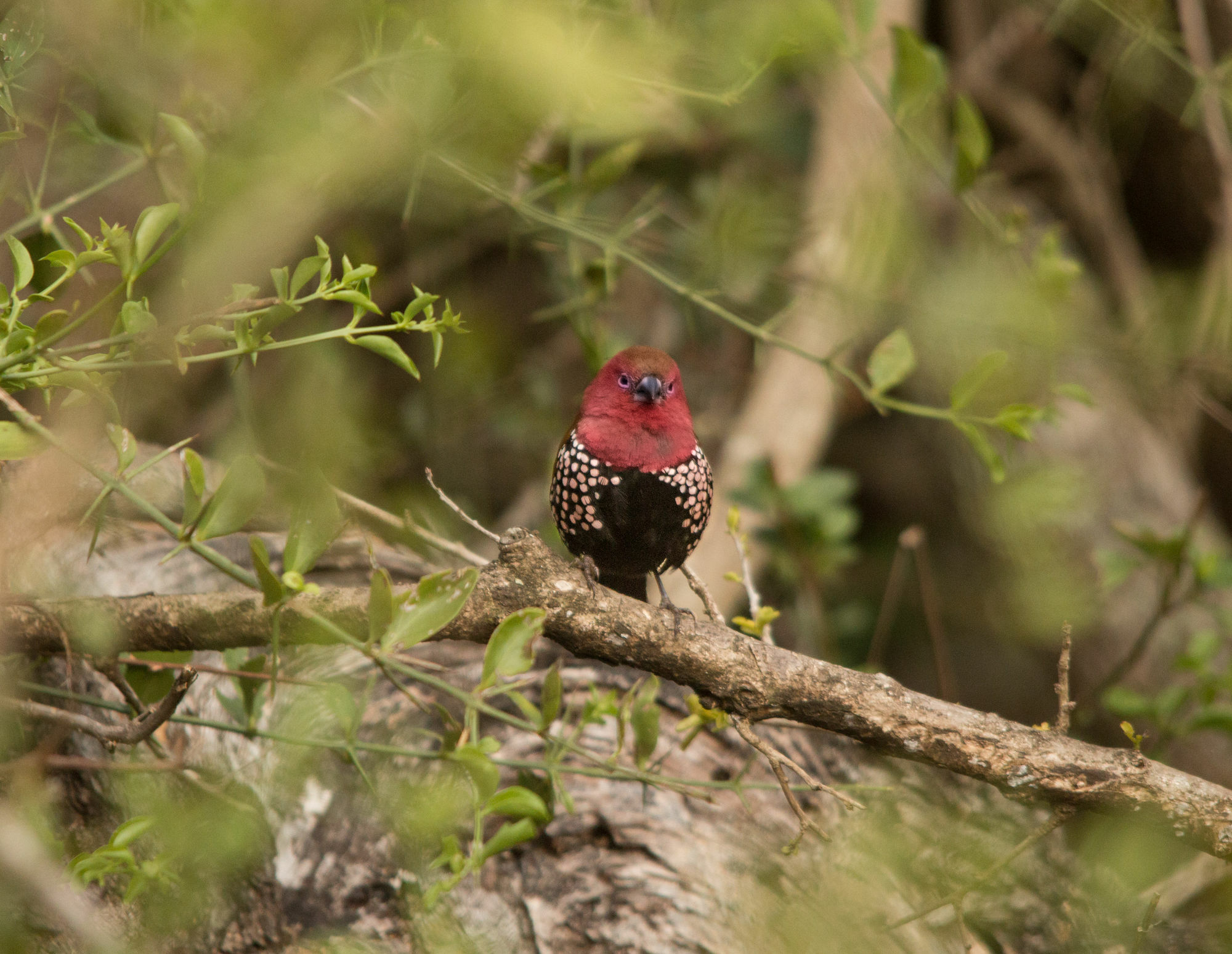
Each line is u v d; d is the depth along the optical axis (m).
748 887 6.67
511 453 14.45
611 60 5.35
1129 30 10.29
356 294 5.36
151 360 5.38
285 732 6.94
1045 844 7.87
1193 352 11.26
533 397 13.77
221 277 6.77
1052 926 7.46
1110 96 13.18
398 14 6.21
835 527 10.82
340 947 6.39
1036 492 11.55
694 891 6.56
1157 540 9.62
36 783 6.21
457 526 12.56
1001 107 14.02
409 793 6.43
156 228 5.20
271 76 5.81
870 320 10.84
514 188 9.47
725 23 6.62
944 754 5.85
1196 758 11.50
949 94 13.55
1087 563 12.30
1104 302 13.71
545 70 4.45
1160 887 8.21
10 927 6.14
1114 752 5.76
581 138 9.19
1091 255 13.91
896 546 15.20
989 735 5.82
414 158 6.85
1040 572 12.02
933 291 9.89
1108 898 7.77
